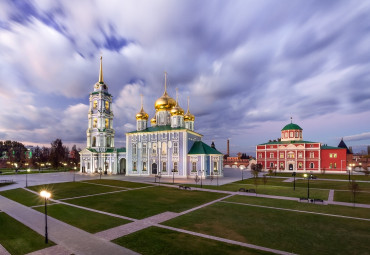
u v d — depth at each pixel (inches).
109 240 736.3
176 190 1775.3
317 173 3449.8
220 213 1072.8
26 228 860.0
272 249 668.7
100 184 2166.6
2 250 666.8
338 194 1582.2
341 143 5629.9
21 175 3297.2
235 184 2142.0
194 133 3223.4
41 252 649.6
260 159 4072.3
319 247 685.9
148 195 1556.3
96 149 3690.9
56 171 4109.3
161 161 3073.3
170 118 3499.0
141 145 3235.7
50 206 1233.4
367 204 1263.5
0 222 944.3
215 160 2974.9
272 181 2417.6
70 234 792.3
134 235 780.6
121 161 3816.4
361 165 4035.4
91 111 3796.8
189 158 2915.8
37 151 6963.6
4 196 1578.5
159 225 891.4
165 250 658.2
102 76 3870.6
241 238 756.0
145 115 3528.5
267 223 917.8
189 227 868.6
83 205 1253.7
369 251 660.1
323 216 1017.5
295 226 880.3
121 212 1096.8
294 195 1549.0
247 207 1191.6
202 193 1632.6
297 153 3784.5
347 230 836.0
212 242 719.7
